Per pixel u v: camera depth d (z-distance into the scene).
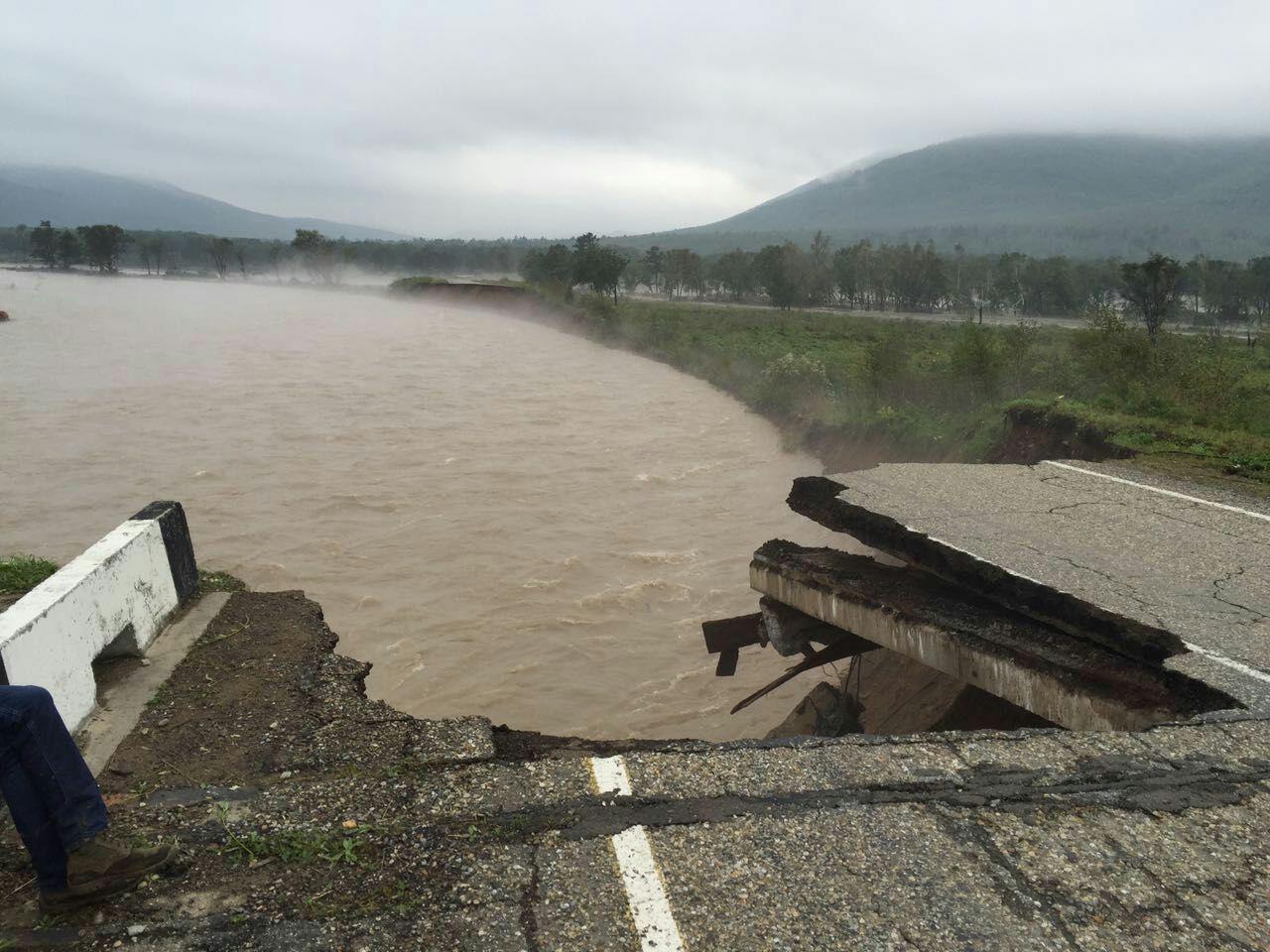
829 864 3.34
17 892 3.09
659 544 16.42
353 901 3.06
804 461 22.06
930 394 20.70
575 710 10.69
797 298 106.38
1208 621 5.78
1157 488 9.36
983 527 7.64
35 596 3.96
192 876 3.17
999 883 3.29
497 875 3.21
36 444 22.73
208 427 25.41
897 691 9.72
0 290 86.56
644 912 3.04
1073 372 17.58
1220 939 3.05
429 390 32.91
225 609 5.47
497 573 14.87
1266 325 83.94
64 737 2.97
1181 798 3.91
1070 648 5.88
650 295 137.62
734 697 11.00
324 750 4.05
